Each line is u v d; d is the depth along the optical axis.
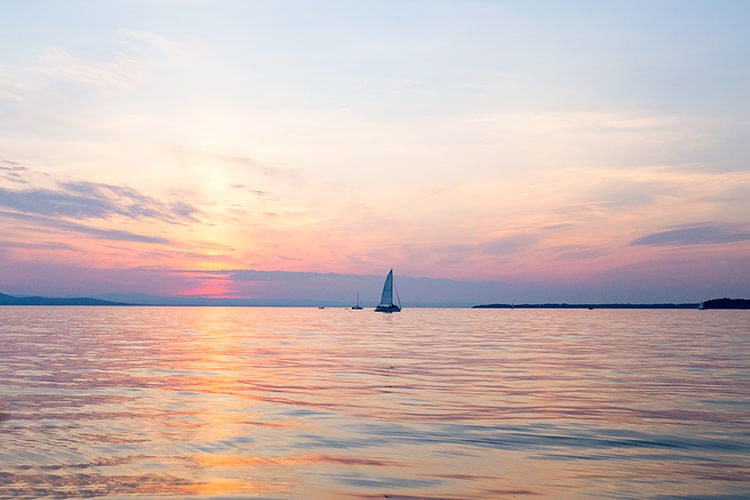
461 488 13.98
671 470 15.34
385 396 26.36
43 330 88.06
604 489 13.93
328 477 14.77
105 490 13.77
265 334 82.19
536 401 25.16
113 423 20.56
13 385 29.48
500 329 103.31
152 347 55.28
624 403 24.69
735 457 16.59
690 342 66.31
